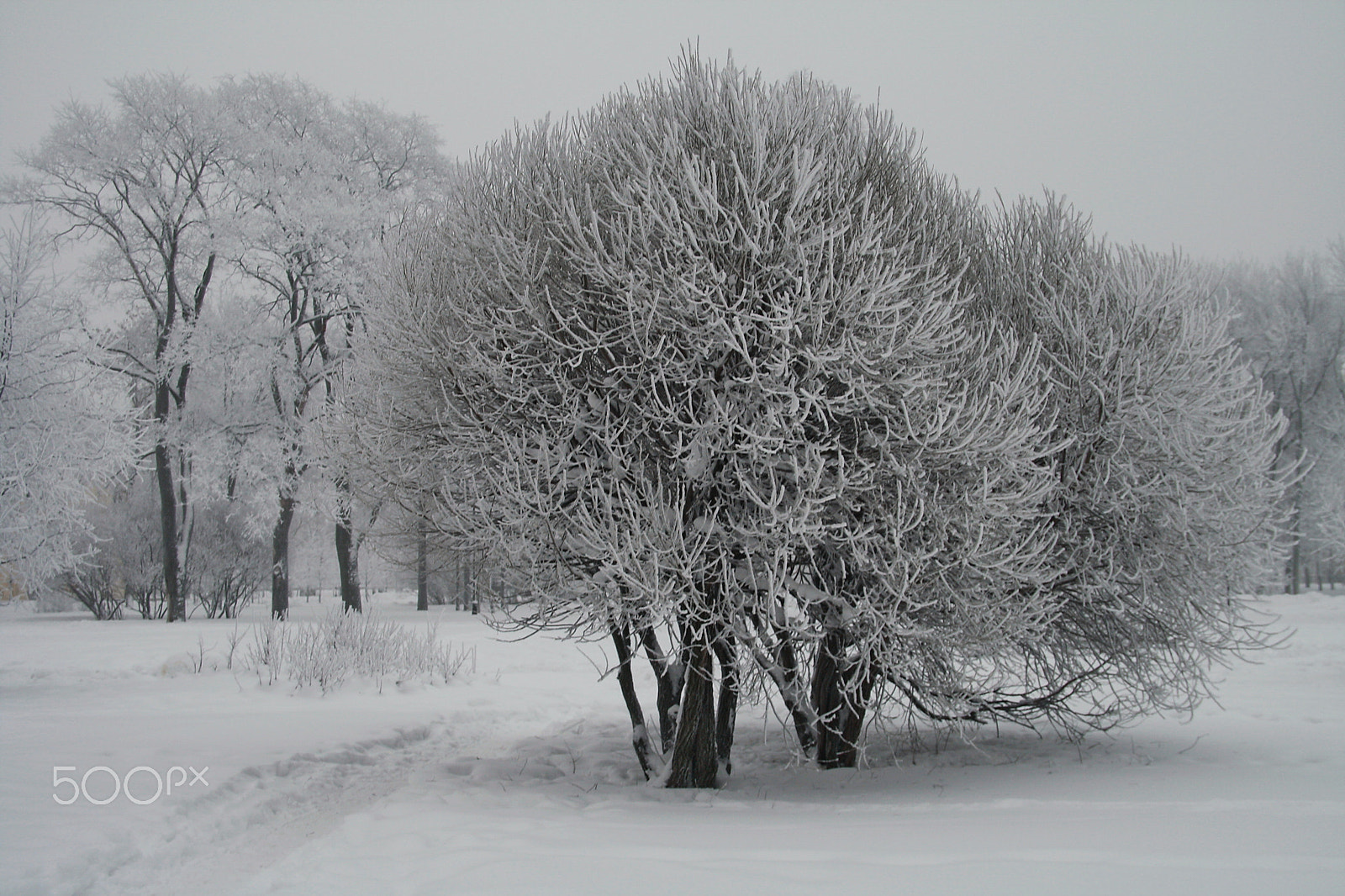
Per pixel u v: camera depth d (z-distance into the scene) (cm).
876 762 808
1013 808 540
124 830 482
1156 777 650
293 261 2416
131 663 1330
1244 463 744
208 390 2564
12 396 1135
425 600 3180
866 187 645
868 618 602
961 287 724
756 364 582
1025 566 627
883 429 610
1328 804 509
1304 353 2869
